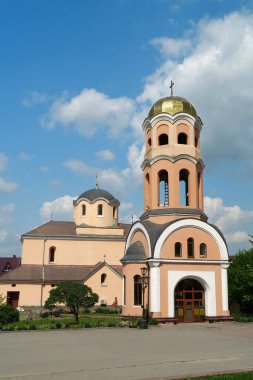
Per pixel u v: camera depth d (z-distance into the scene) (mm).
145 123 49844
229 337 31078
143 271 40969
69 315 53156
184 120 47844
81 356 22359
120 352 23734
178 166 46281
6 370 18688
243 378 16656
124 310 44219
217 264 44250
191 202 46031
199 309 43438
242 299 49219
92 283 63375
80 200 73312
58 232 70250
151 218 45969
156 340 29203
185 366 19531
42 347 25734
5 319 40719
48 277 64562
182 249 43469
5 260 93000
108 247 70688
